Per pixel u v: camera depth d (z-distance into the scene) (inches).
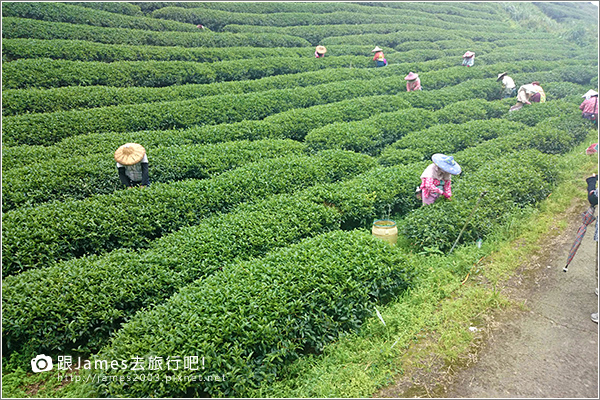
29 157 469.1
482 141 614.2
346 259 309.7
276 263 307.1
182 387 221.6
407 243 383.6
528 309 287.7
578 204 435.2
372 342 266.4
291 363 254.7
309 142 581.9
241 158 507.8
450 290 308.7
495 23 1729.8
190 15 1169.4
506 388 226.2
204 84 774.5
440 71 974.4
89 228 353.4
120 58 845.2
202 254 327.9
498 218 390.9
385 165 528.7
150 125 606.2
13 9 868.6
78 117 570.6
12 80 655.1
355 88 813.9
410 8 1664.6
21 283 283.1
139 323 261.9
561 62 1143.0
